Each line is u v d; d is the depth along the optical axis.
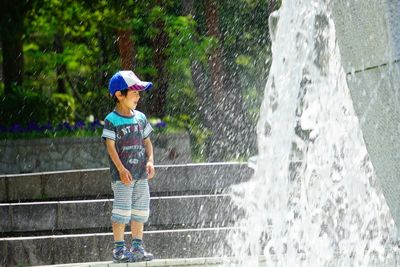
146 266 14.48
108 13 40.09
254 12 40.75
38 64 45.38
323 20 12.41
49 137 33.88
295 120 13.10
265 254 14.12
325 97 12.72
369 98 9.61
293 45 12.75
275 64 13.09
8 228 19.06
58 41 45.72
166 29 39.31
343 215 13.66
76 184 22.58
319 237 13.84
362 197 12.34
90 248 16.36
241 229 16.23
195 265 14.34
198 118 40.16
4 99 36.78
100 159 33.25
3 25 40.41
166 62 40.56
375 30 9.34
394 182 9.48
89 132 35.34
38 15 41.56
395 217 9.59
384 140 9.52
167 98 41.03
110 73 42.28
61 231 19.06
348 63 9.88
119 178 14.95
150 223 19.20
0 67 48.03
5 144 33.09
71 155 33.22
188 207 19.30
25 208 19.09
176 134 33.03
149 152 15.49
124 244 15.14
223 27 40.75
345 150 12.51
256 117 39.75
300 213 13.98
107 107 44.09
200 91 40.41
